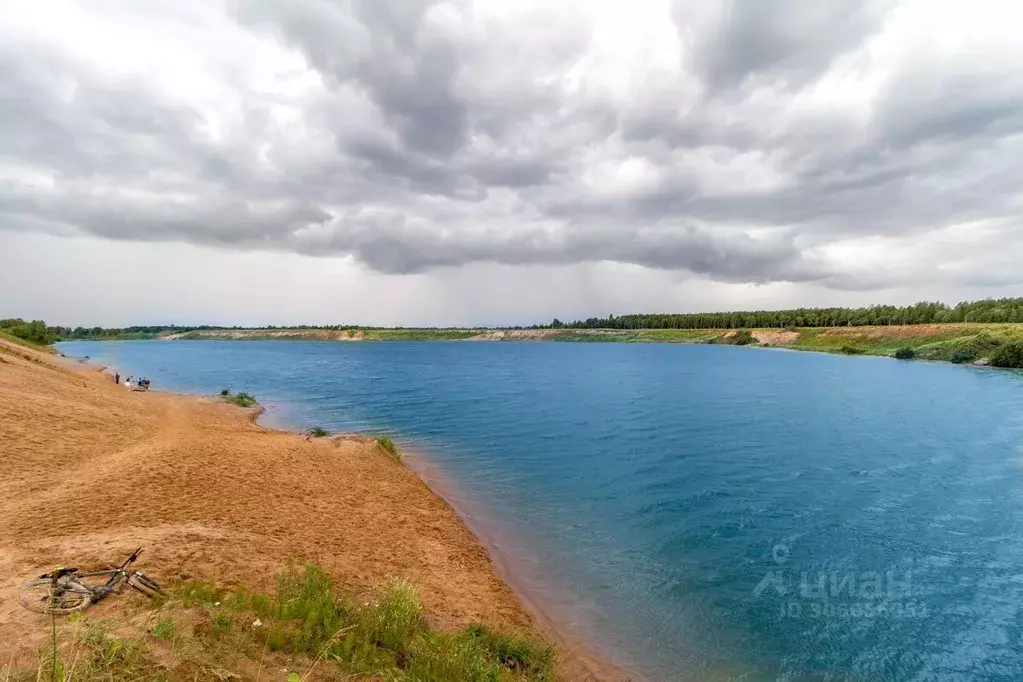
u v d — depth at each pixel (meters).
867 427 33.03
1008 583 12.72
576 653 9.66
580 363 98.94
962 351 83.75
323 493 16.62
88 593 6.76
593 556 14.05
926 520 16.92
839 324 158.12
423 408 41.69
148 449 19.50
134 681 4.82
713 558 13.99
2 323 100.38
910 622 11.05
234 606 7.16
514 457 25.47
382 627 7.85
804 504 18.50
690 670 9.35
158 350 157.50
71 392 28.39
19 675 4.73
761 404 43.56
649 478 21.83
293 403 44.16
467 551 13.75
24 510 11.72
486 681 7.36
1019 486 20.58
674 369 81.94
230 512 13.29
